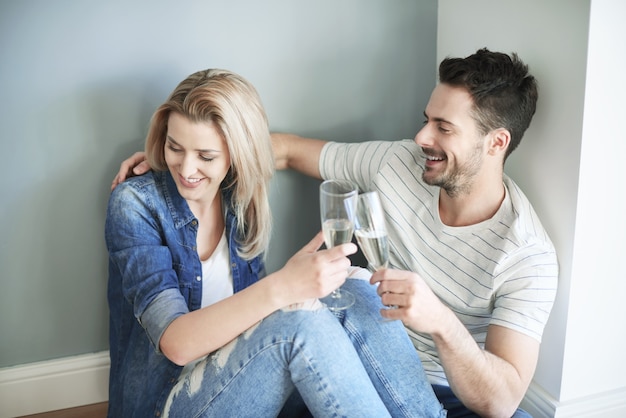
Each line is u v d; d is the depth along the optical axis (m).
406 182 1.68
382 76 1.94
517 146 1.60
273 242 2.00
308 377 1.25
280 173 1.93
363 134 1.98
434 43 1.97
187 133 1.38
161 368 1.43
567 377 1.68
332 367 1.24
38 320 1.81
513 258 1.49
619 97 1.48
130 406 1.48
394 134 2.01
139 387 1.47
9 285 1.76
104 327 1.88
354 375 1.26
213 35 1.73
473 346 1.34
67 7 1.59
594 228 1.56
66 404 1.89
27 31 1.58
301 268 1.27
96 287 1.83
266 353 1.25
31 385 1.84
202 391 1.30
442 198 1.62
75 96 1.66
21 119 1.63
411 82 1.98
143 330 1.50
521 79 1.50
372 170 1.74
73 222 1.76
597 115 1.47
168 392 1.41
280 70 1.82
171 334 1.29
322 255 1.27
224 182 1.61
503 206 1.55
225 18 1.72
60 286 1.80
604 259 1.60
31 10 1.56
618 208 1.57
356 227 1.31
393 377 1.35
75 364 1.87
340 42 1.86
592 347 1.68
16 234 1.72
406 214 1.67
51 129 1.67
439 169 1.54
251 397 1.28
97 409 1.90
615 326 1.68
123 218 1.44
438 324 1.29
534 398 1.76
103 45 1.64
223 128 1.39
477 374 1.33
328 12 1.82
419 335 1.63
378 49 1.91
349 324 1.37
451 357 1.33
